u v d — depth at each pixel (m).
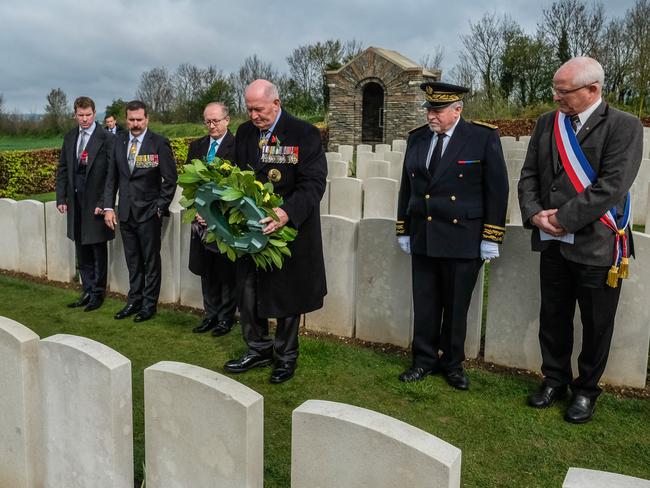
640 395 3.55
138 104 4.83
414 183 3.68
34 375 2.35
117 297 5.73
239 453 1.90
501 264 3.91
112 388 2.08
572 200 3.03
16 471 2.46
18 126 35.31
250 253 3.51
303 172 3.62
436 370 3.89
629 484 1.42
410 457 1.64
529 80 32.72
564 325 3.40
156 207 4.93
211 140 4.54
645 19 27.61
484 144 3.48
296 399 3.61
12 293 5.82
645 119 21.67
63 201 5.43
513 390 3.67
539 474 2.83
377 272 4.39
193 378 1.97
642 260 3.46
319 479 1.82
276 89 3.65
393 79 22.70
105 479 2.21
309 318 4.78
